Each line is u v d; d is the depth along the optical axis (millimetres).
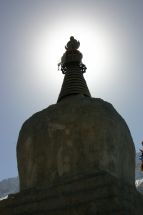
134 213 16562
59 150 19016
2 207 18797
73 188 17281
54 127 19703
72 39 26266
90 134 18969
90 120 19375
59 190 17578
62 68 25406
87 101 20922
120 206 15930
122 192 16734
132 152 20391
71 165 18453
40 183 18812
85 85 24172
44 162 19188
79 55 25391
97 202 16281
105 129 19141
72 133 19172
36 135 20078
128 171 19578
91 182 17047
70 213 16547
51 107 21250
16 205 18391
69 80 24078
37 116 21156
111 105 21703
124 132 20188
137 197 17719
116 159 18781
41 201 17719
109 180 16734
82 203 16578
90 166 18172
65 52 25703
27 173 19703
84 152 18594
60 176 18375
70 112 20016
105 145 18703
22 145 20547
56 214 16859
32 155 19781
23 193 18625
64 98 23250
